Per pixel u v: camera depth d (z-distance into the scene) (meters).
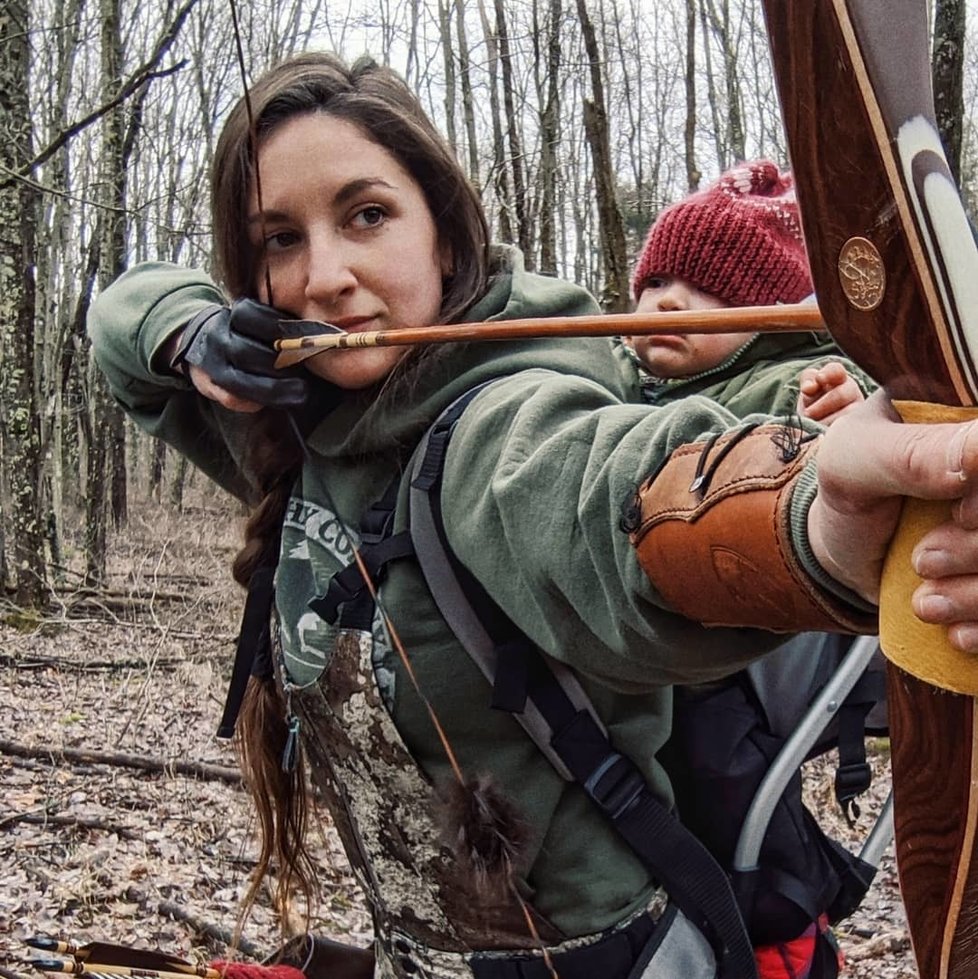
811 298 1.89
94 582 10.09
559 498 0.90
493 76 13.38
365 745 1.15
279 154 1.18
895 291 0.57
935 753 0.62
